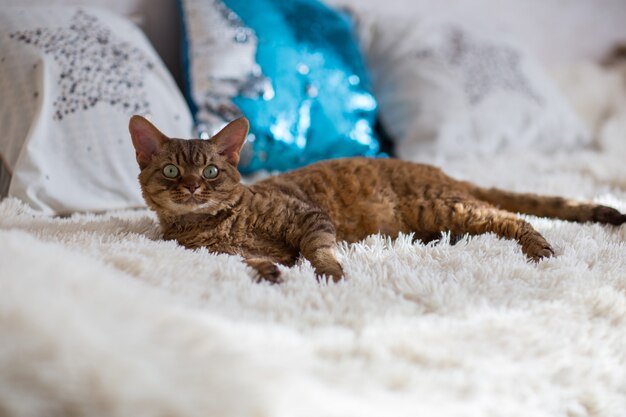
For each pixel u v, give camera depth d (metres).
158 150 1.57
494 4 3.95
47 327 0.73
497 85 3.00
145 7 2.92
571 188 2.23
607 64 4.41
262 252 1.53
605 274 1.30
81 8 2.42
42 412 0.67
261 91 2.50
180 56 3.02
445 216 1.63
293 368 0.84
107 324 0.80
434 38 3.11
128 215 1.87
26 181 1.88
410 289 1.18
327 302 1.12
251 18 2.62
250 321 0.99
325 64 2.67
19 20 2.20
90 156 2.02
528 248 1.45
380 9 3.49
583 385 0.97
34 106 2.00
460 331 1.01
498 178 2.39
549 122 3.04
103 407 0.69
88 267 1.03
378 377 0.87
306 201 1.63
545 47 4.21
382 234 1.66
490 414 0.86
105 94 2.13
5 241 1.05
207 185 1.50
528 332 1.03
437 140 2.75
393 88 2.98
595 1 4.30
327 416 0.76
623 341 1.09
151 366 0.75
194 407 0.71
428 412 0.82
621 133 3.18
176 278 1.19
